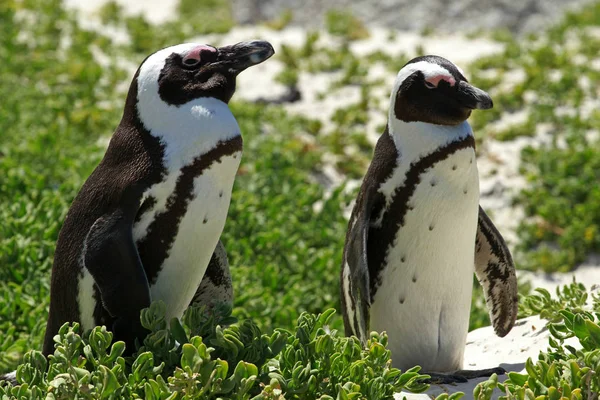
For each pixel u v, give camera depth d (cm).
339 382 966
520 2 4225
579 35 3525
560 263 2117
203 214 1021
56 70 2928
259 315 1582
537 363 965
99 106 2734
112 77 2977
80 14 3719
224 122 1020
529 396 902
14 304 1462
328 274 1778
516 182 2423
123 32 3547
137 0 4272
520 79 3012
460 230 1144
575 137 2553
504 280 1265
